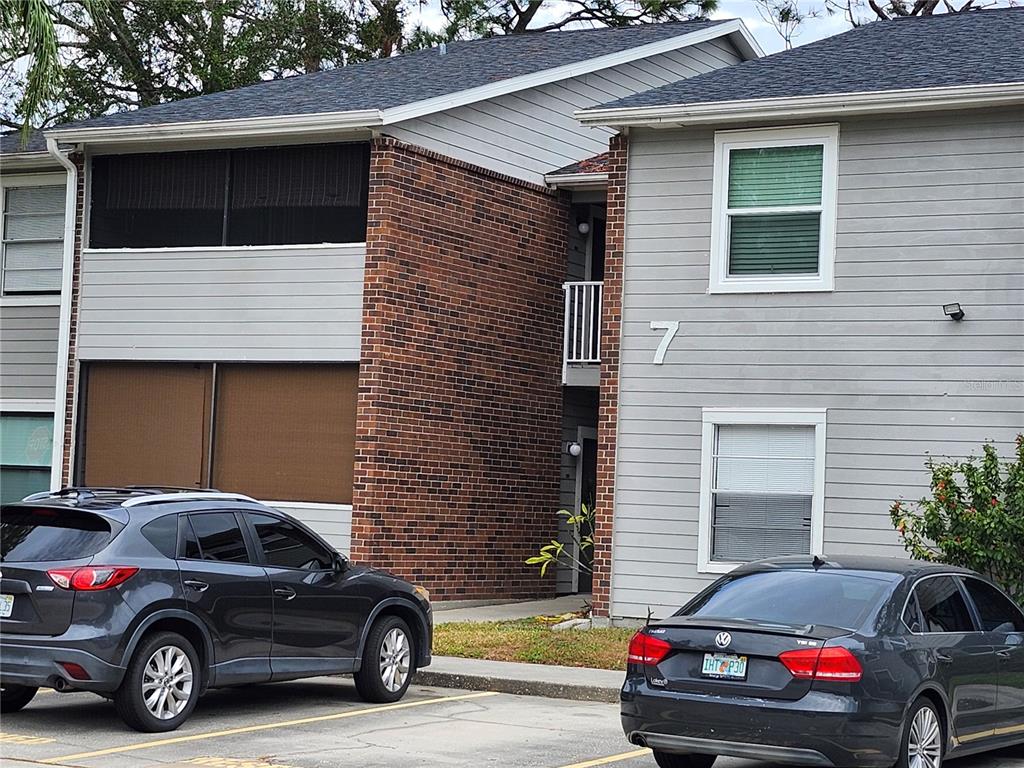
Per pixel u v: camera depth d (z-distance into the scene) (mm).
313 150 19828
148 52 34781
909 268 16469
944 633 9844
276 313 19656
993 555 14781
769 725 8961
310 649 11992
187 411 20203
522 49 25250
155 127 19922
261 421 19781
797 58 18922
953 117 16375
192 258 20250
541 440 22094
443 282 20109
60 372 20781
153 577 10820
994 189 16156
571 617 18500
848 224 16781
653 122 17453
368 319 19016
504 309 21312
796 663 8977
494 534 21078
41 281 21984
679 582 17312
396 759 10164
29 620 10555
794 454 16922
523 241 21750
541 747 10820
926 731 9398
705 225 17500
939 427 16219
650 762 10352
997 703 10195
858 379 16609
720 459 17281
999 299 16047
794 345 16938
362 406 18922
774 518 16953
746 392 17125
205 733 10953
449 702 13016
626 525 17641
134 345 20500
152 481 20297
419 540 19609
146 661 10766
